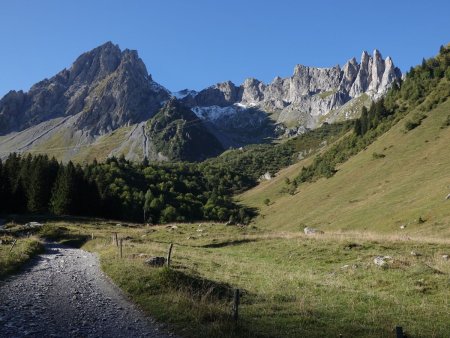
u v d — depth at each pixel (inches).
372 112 7760.8
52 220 3572.8
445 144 4685.0
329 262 1454.2
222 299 830.5
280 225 5428.2
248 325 654.5
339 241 1711.4
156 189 7263.8
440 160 4357.8
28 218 3636.8
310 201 5792.3
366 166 5689.0
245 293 920.9
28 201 4352.9
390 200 3907.5
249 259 1632.6
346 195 5108.3
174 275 906.1
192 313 681.6
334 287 1023.6
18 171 4901.6
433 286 985.5
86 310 716.7
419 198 3513.8
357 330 658.2
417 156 4864.7
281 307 802.2
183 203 6914.4
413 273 1098.1
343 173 6195.9
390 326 685.3
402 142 5541.3
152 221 5620.1
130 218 5369.1
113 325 634.8
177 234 2519.7
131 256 1402.6
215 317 669.9
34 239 2231.8
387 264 1202.6
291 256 1587.1
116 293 864.3
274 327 655.8
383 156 5546.3
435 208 3019.2
